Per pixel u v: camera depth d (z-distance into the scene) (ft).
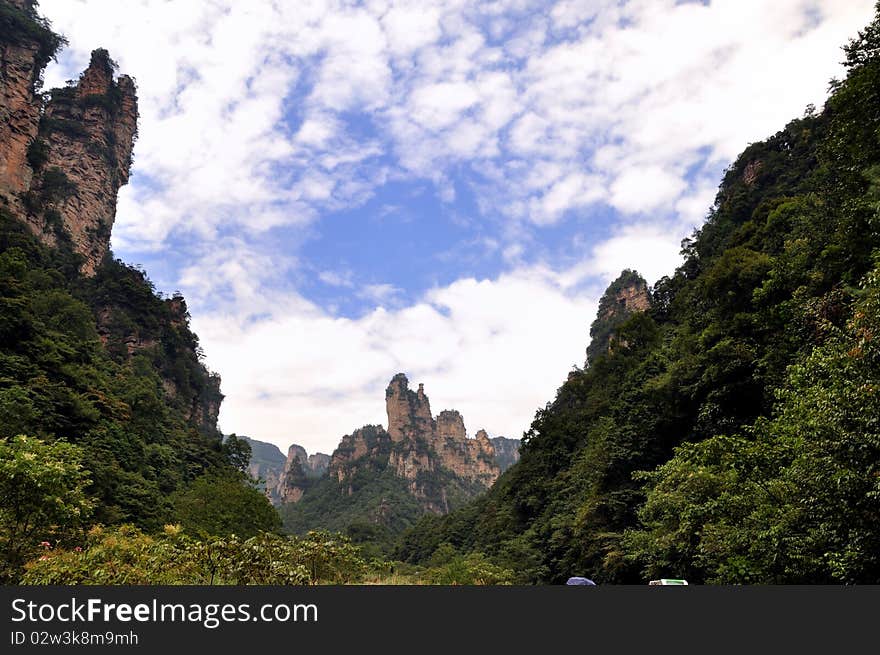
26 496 32.14
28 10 286.66
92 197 318.86
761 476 42.47
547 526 148.56
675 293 238.48
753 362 81.56
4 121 247.29
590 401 207.00
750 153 245.86
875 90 56.80
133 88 371.97
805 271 79.82
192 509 123.34
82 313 212.43
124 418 164.45
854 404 30.30
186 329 346.54
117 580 30.04
